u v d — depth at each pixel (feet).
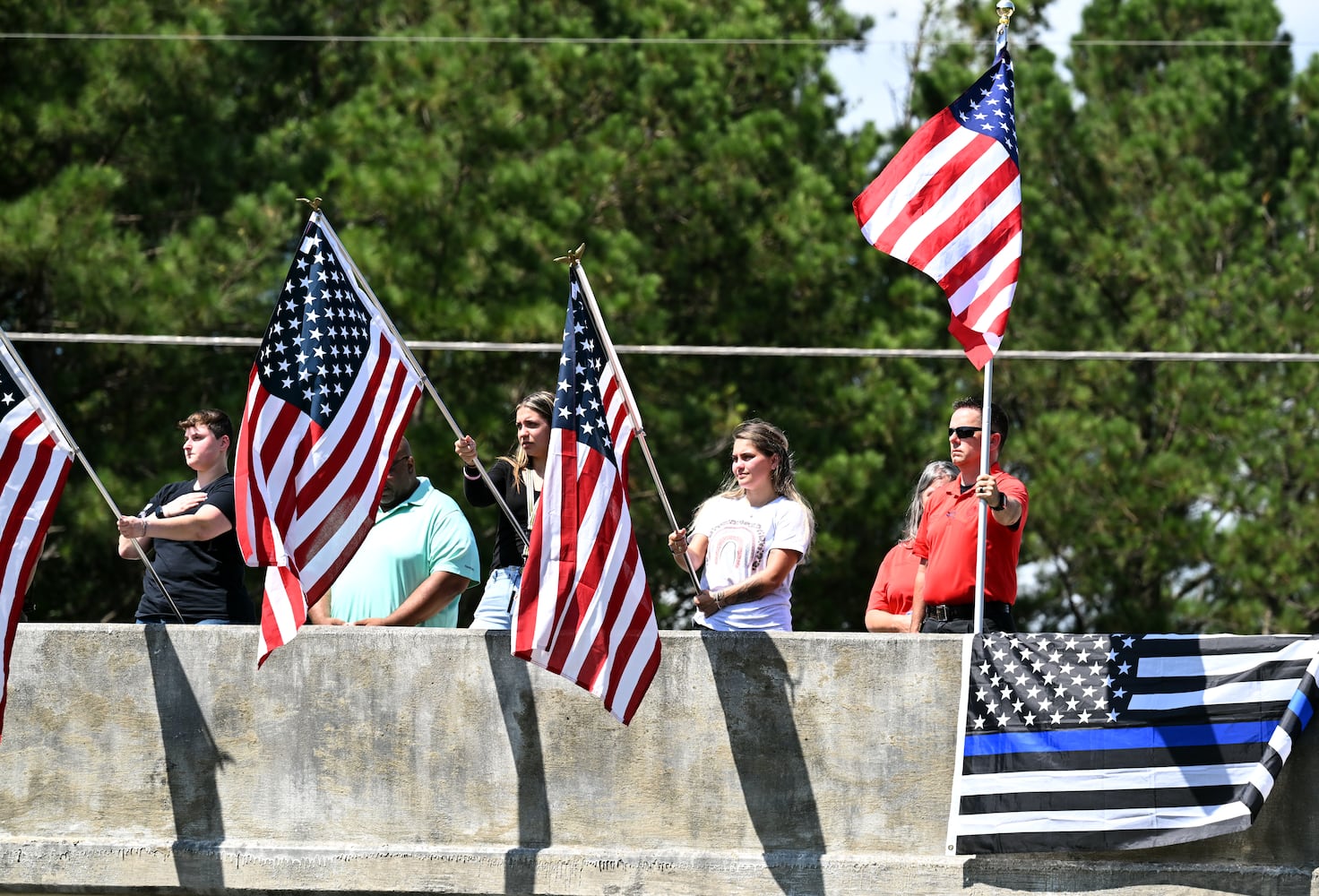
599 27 243.19
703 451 222.07
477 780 85.66
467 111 206.49
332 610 95.30
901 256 93.30
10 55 188.34
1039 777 81.56
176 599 92.12
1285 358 116.67
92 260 180.75
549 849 84.58
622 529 83.61
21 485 85.87
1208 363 234.38
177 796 87.15
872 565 218.79
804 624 222.69
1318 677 80.89
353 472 84.99
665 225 230.07
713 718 84.84
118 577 202.49
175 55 191.11
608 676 81.51
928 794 83.25
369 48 235.81
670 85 230.48
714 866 83.30
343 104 221.66
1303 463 224.33
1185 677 81.51
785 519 89.45
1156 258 245.04
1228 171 253.03
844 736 84.07
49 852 86.74
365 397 86.48
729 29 242.37
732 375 228.43
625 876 83.76
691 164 228.43
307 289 86.38
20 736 88.38
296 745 86.79
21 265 181.57
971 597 87.10
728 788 84.33
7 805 88.02
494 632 86.69
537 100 215.31
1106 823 80.74
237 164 205.67
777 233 226.17
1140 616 221.87
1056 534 225.15
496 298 198.80
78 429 201.36
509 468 98.02
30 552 85.71
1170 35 271.49
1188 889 80.74
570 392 83.41
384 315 88.53
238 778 86.89
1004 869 81.97
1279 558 216.13
